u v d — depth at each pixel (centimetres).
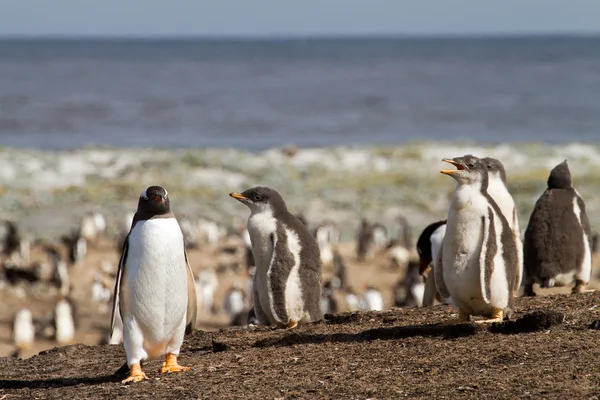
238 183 4584
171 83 15412
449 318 1035
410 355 855
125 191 4312
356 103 11562
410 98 12288
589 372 742
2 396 822
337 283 2545
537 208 1252
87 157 5531
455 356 832
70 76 17412
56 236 3431
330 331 1005
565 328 909
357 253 3094
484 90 13675
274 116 9975
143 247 801
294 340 971
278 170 4934
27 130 8475
